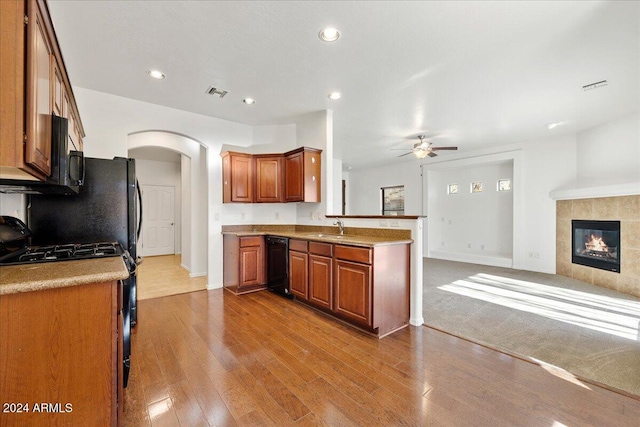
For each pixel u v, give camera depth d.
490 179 6.60
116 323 1.23
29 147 1.02
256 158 4.14
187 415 1.54
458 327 2.74
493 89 3.14
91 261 1.50
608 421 1.50
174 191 7.80
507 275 5.00
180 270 5.49
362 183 8.96
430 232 7.33
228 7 1.87
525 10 1.89
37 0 1.08
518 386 1.81
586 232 4.58
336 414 1.55
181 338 2.47
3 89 0.96
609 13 1.91
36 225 2.22
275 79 2.91
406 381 1.86
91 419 1.16
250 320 2.88
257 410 1.59
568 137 4.99
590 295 3.79
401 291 2.75
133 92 3.22
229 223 4.23
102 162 2.45
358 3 1.83
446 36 2.18
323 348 2.31
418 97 3.38
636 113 3.87
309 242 3.18
